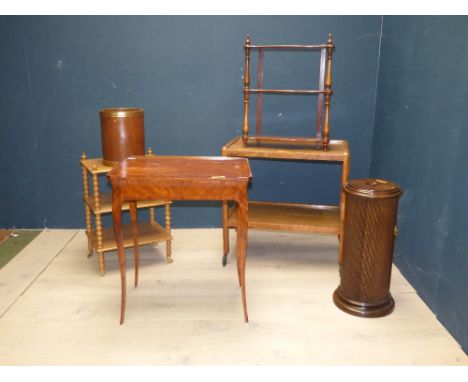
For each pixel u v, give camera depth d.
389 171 3.51
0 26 3.62
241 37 3.71
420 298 2.94
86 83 3.78
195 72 3.79
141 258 3.54
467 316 2.34
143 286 3.09
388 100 3.54
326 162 4.00
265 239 3.95
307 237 4.00
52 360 2.31
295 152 3.09
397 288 3.07
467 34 2.35
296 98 3.84
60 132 3.89
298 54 3.74
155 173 2.49
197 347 2.42
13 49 3.67
